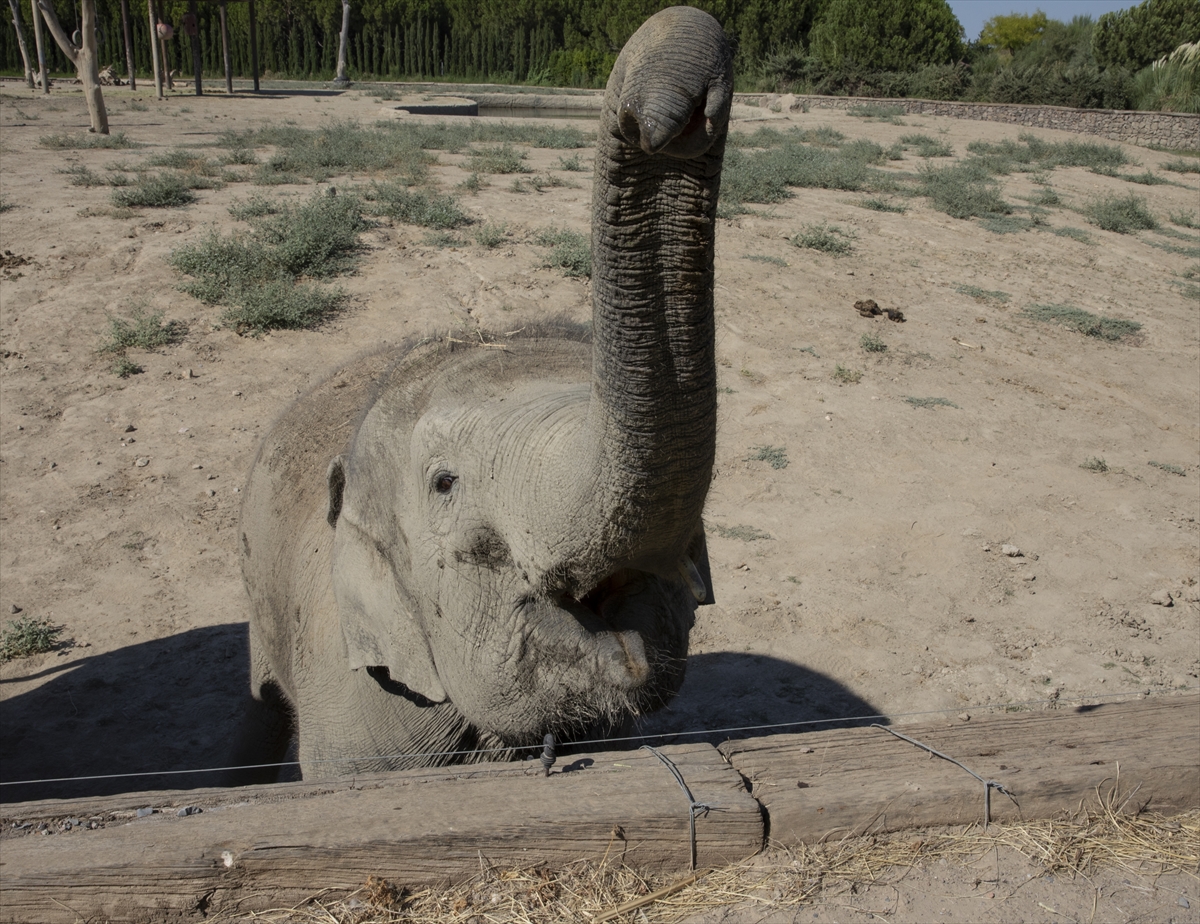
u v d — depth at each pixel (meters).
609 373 1.73
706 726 5.05
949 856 3.06
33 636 5.76
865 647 5.84
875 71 40.78
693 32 1.43
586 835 2.86
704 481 1.90
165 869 2.67
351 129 23.31
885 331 11.32
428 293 11.02
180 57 51.66
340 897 2.76
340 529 3.00
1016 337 11.59
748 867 2.96
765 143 24.80
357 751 3.17
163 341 9.63
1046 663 5.71
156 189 13.69
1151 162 26.11
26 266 11.07
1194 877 3.07
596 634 2.36
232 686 5.53
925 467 8.38
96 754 4.95
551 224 13.72
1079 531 7.46
